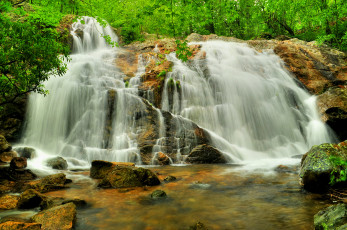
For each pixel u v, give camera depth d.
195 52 16.44
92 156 9.31
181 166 8.13
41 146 10.48
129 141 9.77
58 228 3.14
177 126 10.12
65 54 6.56
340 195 4.22
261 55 16.69
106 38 8.65
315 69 15.26
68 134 10.89
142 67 15.14
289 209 3.80
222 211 3.84
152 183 5.50
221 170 7.20
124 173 5.57
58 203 4.07
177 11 6.37
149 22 21.33
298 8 18.94
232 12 8.59
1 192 5.05
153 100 12.07
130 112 10.69
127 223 3.46
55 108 11.11
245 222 3.40
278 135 11.87
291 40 18.98
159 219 3.59
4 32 5.18
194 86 12.93
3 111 10.21
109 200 4.48
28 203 4.09
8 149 8.31
